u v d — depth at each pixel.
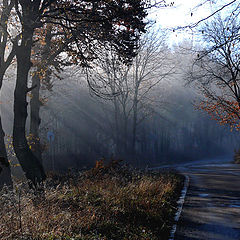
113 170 16.98
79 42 14.12
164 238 7.14
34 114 16.95
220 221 8.73
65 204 9.05
